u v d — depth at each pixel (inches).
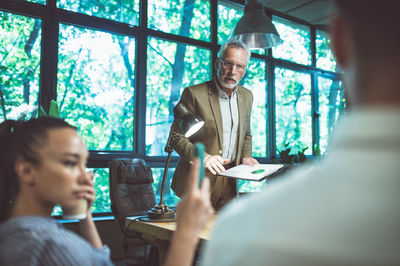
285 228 9.5
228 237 10.9
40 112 92.7
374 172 8.9
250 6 123.3
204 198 18.5
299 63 223.6
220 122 85.7
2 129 25.6
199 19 177.5
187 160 79.2
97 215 135.3
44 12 131.2
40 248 19.6
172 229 53.9
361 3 9.8
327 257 8.6
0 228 21.0
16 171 24.6
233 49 83.2
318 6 200.8
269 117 202.4
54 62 132.0
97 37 144.2
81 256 21.0
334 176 9.6
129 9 153.3
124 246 106.2
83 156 26.2
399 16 9.3
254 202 11.3
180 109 70.6
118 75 148.6
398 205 8.4
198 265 44.7
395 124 8.8
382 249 8.2
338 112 238.5
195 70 173.3
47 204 25.3
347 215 8.8
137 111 151.5
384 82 9.5
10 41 126.3
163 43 163.3
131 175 108.7
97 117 142.6
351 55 10.4
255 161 80.6
